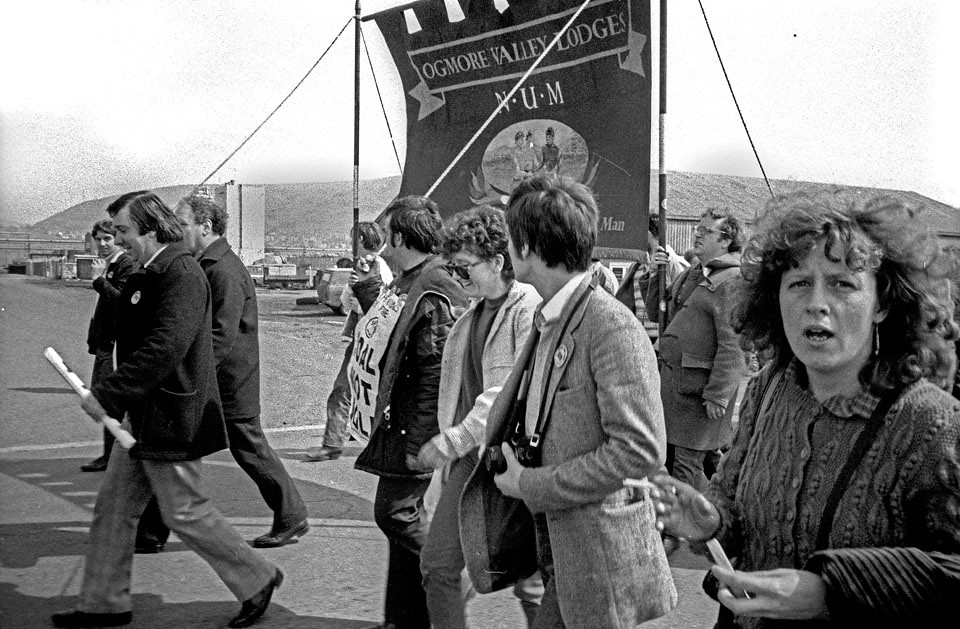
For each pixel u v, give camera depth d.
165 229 3.66
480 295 3.07
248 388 4.70
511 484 2.29
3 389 9.49
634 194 6.10
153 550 4.74
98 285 6.20
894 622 1.37
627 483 1.90
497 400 2.49
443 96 7.37
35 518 5.18
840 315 1.53
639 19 6.00
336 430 6.85
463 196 7.25
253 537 4.95
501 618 3.94
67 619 3.69
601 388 2.17
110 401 3.42
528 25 6.64
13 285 23.64
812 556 1.46
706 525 1.74
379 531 5.10
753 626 1.69
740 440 1.81
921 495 1.44
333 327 16.84
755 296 1.74
